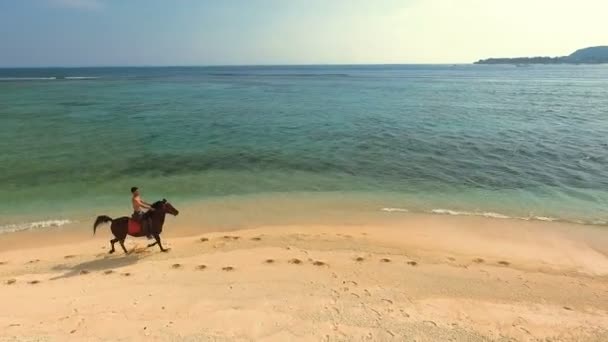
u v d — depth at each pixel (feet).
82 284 34.83
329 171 76.23
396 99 216.95
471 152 90.22
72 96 219.61
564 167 77.87
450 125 126.31
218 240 45.52
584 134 110.01
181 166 78.69
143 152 89.35
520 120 136.67
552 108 172.45
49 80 392.88
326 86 336.08
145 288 34.12
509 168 77.51
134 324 28.86
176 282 35.19
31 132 110.63
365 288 34.45
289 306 31.53
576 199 61.11
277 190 65.41
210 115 148.46
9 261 40.63
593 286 36.29
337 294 33.42
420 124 128.47
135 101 198.49
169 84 351.67
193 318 29.76
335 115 150.10
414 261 40.27
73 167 77.15
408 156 86.89
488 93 258.98
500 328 29.25
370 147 95.25
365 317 30.17
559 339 28.17
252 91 276.00
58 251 43.65
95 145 95.61
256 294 33.24
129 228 41.42
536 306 32.45
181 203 59.21
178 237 47.47
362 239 46.44
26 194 62.49
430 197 62.34
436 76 565.53
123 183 68.49
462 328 29.07
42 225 51.16
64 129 115.85
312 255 41.42
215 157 85.56
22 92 241.76
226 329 28.53
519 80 435.94
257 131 116.16
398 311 31.04
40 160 81.61
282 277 36.22
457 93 259.60
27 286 34.47
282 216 54.49
